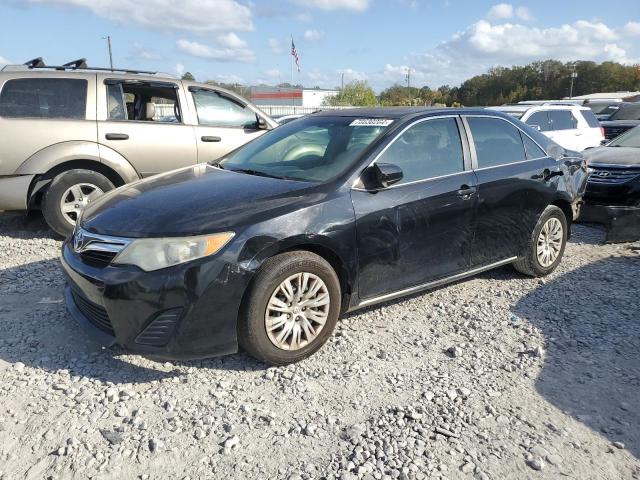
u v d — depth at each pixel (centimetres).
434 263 430
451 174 441
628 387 342
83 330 368
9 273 519
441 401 321
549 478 262
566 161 550
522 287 509
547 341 400
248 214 342
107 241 338
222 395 322
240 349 378
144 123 669
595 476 264
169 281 318
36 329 400
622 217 650
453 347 383
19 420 294
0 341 380
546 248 527
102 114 648
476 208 450
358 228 377
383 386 336
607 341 401
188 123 696
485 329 418
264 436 287
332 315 371
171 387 330
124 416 301
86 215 380
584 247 657
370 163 398
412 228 408
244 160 462
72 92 638
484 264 473
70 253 364
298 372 350
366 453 274
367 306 420
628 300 478
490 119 496
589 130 1280
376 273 394
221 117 725
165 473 259
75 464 262
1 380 331
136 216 347
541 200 507
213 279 322
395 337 403
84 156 630
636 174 693
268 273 338
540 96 10319
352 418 304
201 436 284
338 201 371
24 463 263
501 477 262
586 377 352
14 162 606
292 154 439
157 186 402
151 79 682
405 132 425
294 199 362
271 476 259
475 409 314
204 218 335
